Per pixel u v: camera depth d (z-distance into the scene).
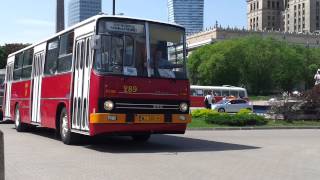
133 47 14.96
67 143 16.88
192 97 68.56
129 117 14.55
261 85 120.94
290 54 124.12
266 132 26.05
